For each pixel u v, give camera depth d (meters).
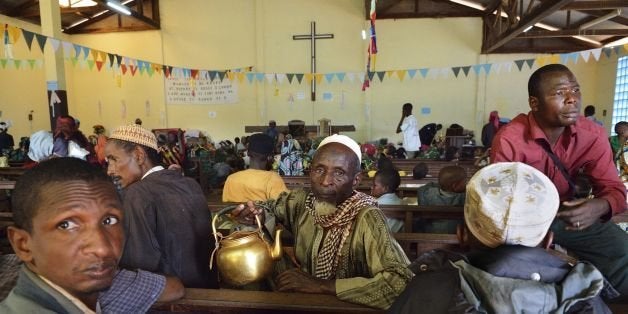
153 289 1.08
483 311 0.63
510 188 0.69
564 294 0.63
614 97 8.59
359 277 1.13
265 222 1.51
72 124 4.05
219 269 1.27
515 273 0.65
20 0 8.59
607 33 6.88
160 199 1.39
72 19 9.92
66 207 0.62
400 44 9.88
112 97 10.49
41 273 0.66
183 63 10.27
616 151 4.41
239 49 10.18
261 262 1.23
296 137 7.78
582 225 1.25
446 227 2.41
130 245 1.32
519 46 9.45
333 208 1.23
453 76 9.82
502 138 1.52
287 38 10.05
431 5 9.66
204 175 5.86
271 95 10.27
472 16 9.55
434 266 0.75
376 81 10.05
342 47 9.98
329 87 10.12
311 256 1.27
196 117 10.46
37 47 9.42
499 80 9.70
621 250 1.52
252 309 1.12
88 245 0.64
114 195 0.69
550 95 1.35
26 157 5.86
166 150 4.80
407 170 5.27
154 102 10.41
